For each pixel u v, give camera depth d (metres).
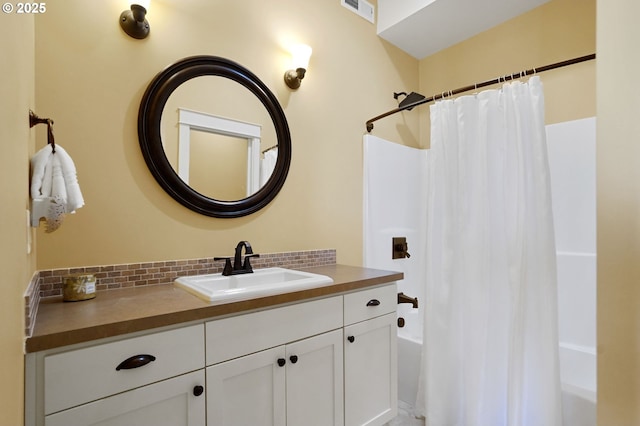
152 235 1.43
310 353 1.30
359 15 2.40
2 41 0.58
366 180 2.35
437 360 1.78
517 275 1.59
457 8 2.27
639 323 0.68
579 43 2.09
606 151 0.72
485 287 1.70
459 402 1.77
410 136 2.79
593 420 1.45
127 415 0.87
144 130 1.40
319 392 1.32
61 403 0.78
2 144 0.58
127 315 0.92
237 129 1.70
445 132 1.86
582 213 2.04
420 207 2.78
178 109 1.50
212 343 1.03
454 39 2.63
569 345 2.03
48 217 0.92
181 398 0.96
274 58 1.88
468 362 1.71
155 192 1.44
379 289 1.60
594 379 1.91
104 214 1.31
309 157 2.04
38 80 1.19
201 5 1.60
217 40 1.65
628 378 0.69
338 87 2.23
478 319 1.69
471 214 1.78
